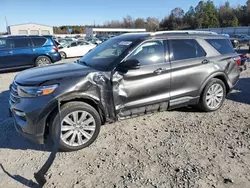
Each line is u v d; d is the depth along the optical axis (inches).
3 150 136.7
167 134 151.9
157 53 156.1
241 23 3029.0
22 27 2402.8
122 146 137.9
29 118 123.0
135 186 103.4
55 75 131.6
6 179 110.7
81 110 131.3
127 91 143.9
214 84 183.5
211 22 3132.4
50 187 104.0
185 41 170.1
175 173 111.5
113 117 143.0
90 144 138.8
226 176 108.5
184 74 164.6
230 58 190.4
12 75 390.6
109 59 148.2
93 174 112.5
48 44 436.1
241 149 131.7
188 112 189.5
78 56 703.7
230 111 190.9
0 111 201.9
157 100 156.3
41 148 138.5
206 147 134.3
